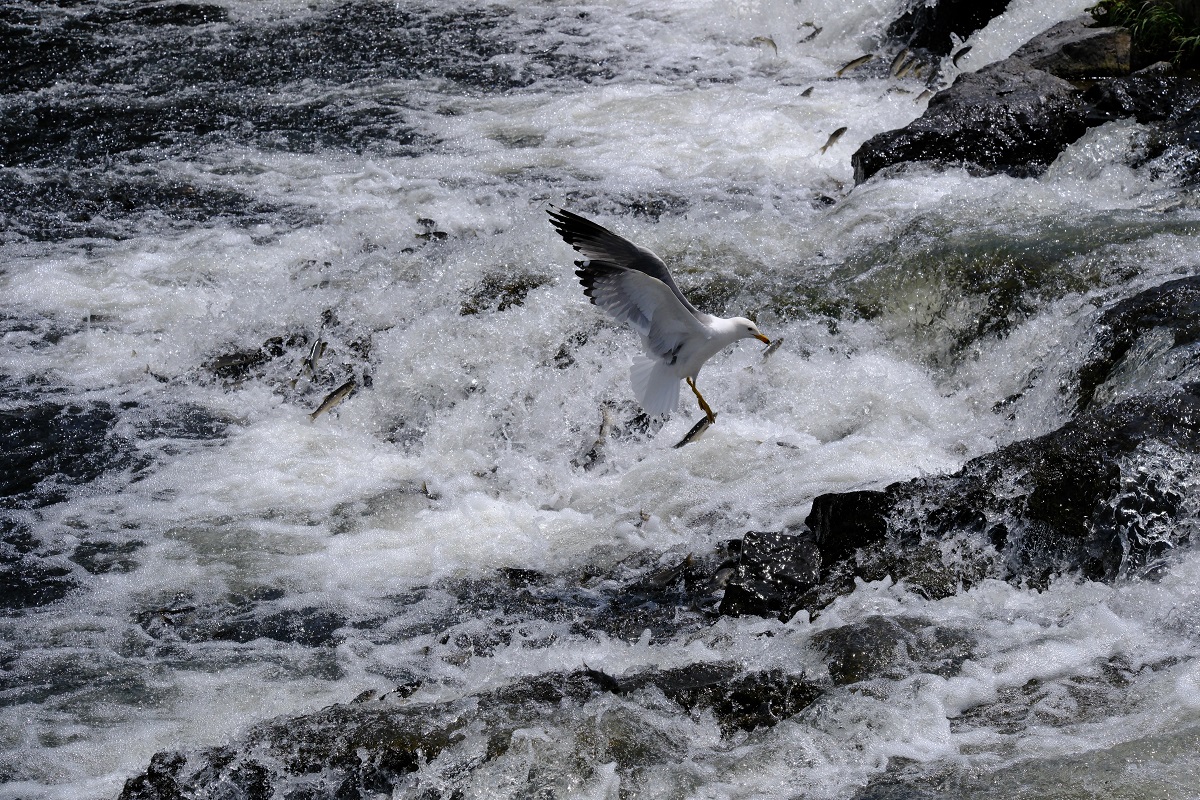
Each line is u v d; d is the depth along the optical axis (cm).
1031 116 1507
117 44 2230
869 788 649
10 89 2048
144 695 833
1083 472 852
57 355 1320
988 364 1152
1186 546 814
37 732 794
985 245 1212
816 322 1234
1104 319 1059
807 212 1500
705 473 1072
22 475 1123
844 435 1125
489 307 1302
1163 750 647
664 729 712
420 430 1191
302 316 1340
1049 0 1878
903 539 884
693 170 1662
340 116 1928
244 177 1739
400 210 1590
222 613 929
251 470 1127
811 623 817
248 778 704
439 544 1015
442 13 2350
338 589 956
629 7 2342
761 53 2089
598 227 705
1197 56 1599
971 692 717
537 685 756
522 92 1994
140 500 1083
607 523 1027
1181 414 876
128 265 1495
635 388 781
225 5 2400
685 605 896
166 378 1285
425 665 855
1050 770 644
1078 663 735
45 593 956
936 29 2014
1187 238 1173
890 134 1525
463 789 677
